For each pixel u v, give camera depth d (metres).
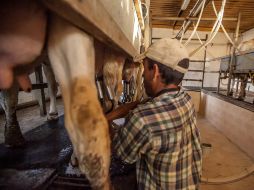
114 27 0.86
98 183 0.60
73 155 1.63
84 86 0.57
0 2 0.51
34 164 1.64
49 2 0.39
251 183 2.13
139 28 2.76
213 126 4.35
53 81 2.78
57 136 2.28
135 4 2.08
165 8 4.82
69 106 0.58
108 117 1.11
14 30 0.54
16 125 1.98
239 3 4.16
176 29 6.82
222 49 6.81
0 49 0.56
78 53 0.58
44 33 0.59
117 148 0.95
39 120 2.96
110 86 1.55
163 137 0.86
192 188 0.98
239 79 3.95
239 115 3.22
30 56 0.59
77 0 0.43
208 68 6.86
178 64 0.95
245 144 2.97
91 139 0.55
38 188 1.33
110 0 0.85
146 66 1.03
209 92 4.90
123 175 1.60
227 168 2.46
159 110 0.89
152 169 0.95
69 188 1.39
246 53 3.00
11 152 1.85
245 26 6.01
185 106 1.00
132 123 0.88
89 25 0.55
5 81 0.59
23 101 3.91
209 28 6.42
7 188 1.31
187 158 0.97
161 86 1.01
